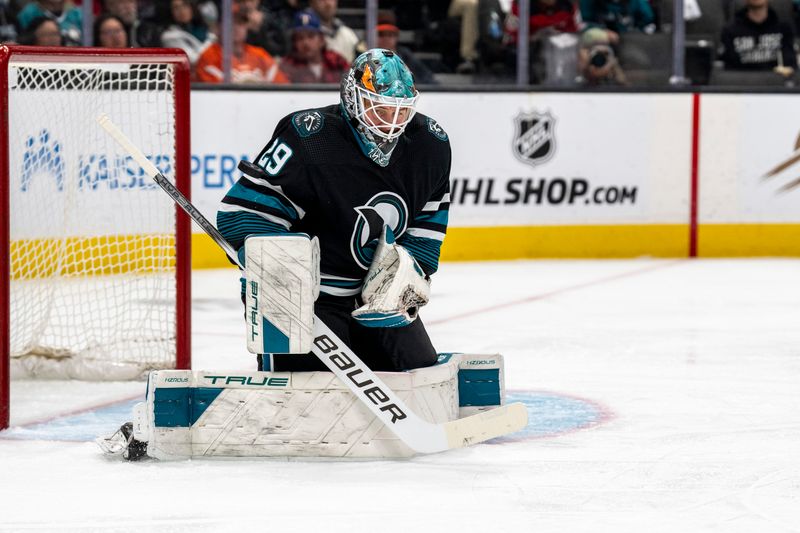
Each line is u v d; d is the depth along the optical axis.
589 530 7.58
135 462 9.31
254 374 9.25
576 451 9.67
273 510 7.99
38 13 21.62
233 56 22.73
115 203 17.67
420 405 9.41
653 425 10.67
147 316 13.98
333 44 23.27
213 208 22.02
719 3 24.84
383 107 8.95
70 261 17.61
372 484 8.62
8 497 8.34
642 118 23.77
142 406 9.21
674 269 22.39
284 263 8.89
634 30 24.42
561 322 16.70
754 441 10.06
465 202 23.20
